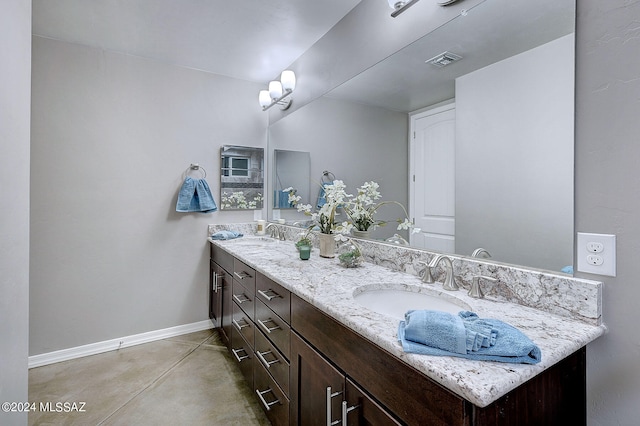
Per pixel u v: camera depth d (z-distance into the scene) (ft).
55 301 7.15
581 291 2.86
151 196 8.23
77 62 7.27
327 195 6.10
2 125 2.97
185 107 8.64
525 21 3.39
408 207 4.89
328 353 3.34
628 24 2.60
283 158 8.95
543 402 2.41
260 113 9.89
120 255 7.88
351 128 6.11
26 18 3.55
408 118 4.88
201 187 8.65
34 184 6.88
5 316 3.05
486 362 2.17
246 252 6.70
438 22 4.37
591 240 2.87
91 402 5.68
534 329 2.72
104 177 7.64
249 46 7.48
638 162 2.58
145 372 6.73
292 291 4.06
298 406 3.98
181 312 8.73
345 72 6.27
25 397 3.58
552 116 3.15
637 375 2.60
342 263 5.29
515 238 3.50
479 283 3.65
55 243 7.13
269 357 4.88
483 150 3.83
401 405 2.38
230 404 5.69
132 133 7.95
